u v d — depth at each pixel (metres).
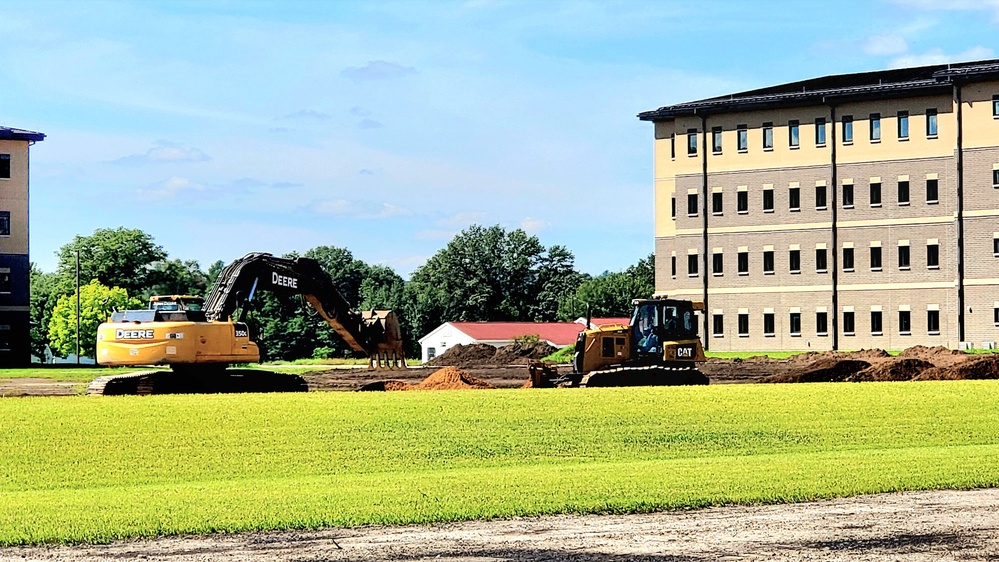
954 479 22.41
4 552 16.59
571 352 78.31
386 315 57.66
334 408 35.50
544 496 20.53
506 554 16.23
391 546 16.80
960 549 16.38
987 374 48.81
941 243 77.19
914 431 32.19
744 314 82.81
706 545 16.72
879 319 78.94
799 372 52.25
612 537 17.30
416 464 26.88
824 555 16.03
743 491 21.02
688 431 31.89
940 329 77.12
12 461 27.00
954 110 76.38
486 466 26.67
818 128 80.94
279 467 26.38
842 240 80.06
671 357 46.00
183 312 42.91
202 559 16.09
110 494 21.77
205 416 33.62
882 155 79.00
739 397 38.59
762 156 82.44
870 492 21.12
